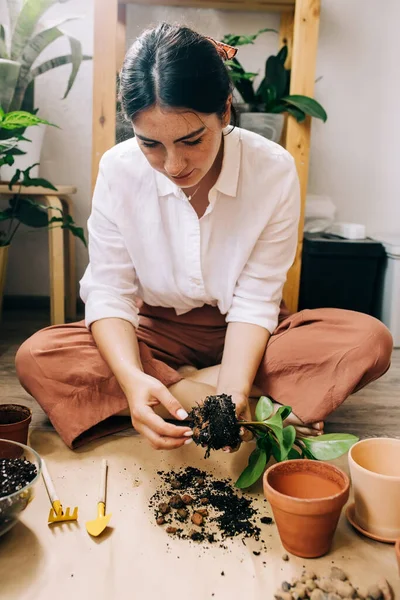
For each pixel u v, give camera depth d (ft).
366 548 3.60
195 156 3.70
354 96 8.57
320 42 8.39
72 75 7.43
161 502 4.02
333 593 3.12
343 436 3.87
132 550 3.52
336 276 8.11
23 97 7.54
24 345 4.99
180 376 5.06
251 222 4.82
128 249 4.89
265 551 3.55
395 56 8.48
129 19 8.11
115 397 4.89
